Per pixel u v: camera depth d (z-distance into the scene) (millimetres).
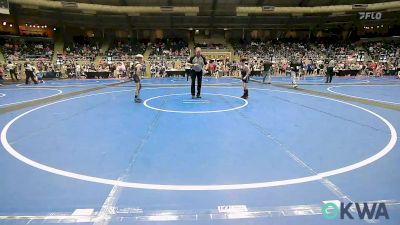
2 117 7957
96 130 6336
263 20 40062
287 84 19062
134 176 3822
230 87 16922
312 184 3549
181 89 15789
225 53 39469
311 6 35688
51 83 21609
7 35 36250
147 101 10883
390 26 43656
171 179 3721
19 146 5176
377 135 5812
